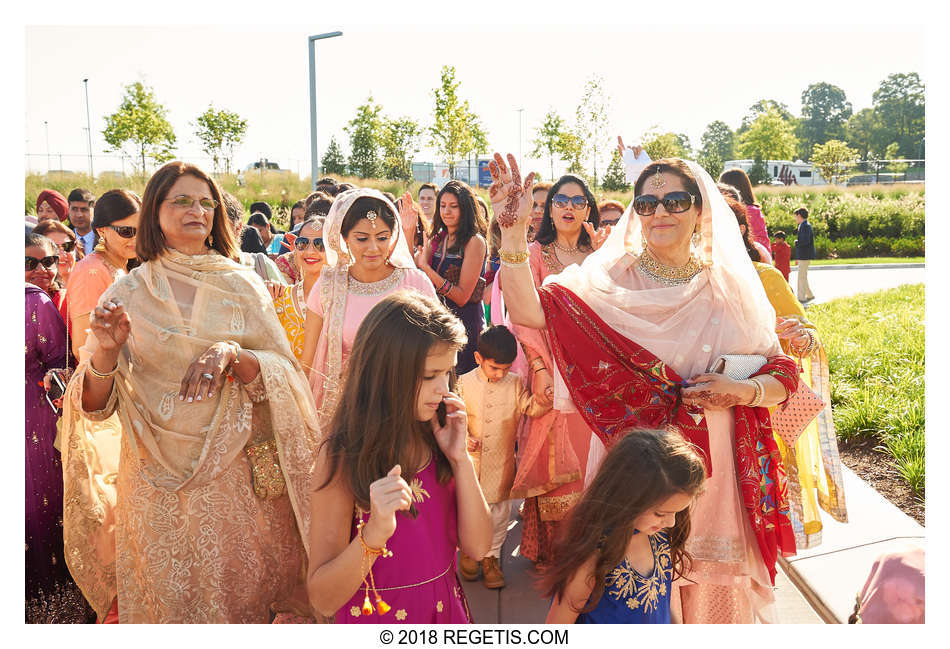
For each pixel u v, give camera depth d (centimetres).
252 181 1758
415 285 342
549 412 343
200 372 252
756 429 274
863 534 392
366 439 202
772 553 271
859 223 2364
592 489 222
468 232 514
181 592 263
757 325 277
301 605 293
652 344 269
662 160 281
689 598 281
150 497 264
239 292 284
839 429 555
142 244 279
